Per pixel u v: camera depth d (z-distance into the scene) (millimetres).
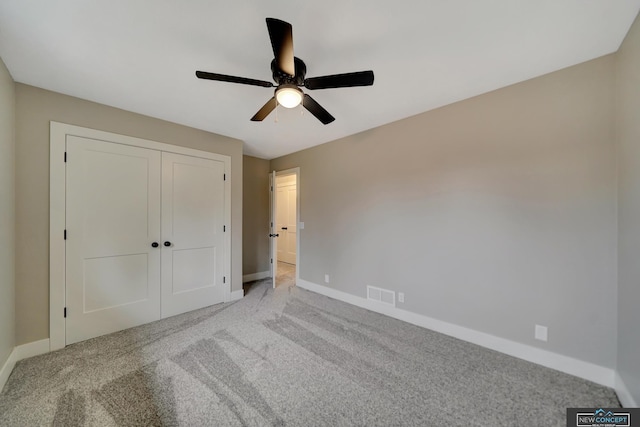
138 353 2064
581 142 1763
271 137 3371
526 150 1977
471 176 2248
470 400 1561
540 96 1916
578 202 1775
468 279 2271
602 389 1643
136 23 1384
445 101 2330
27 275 1986
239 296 3441
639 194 1360
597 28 1435
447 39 1521
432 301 2508
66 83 1993
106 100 2283
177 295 2859
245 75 1895
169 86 2045
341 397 1587
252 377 1771
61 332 2135
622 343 1551
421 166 2582
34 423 1384
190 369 1859
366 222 3102
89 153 2285
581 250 1766
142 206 2594
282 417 1433
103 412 1457
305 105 1810
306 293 3695
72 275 2197
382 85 2045
